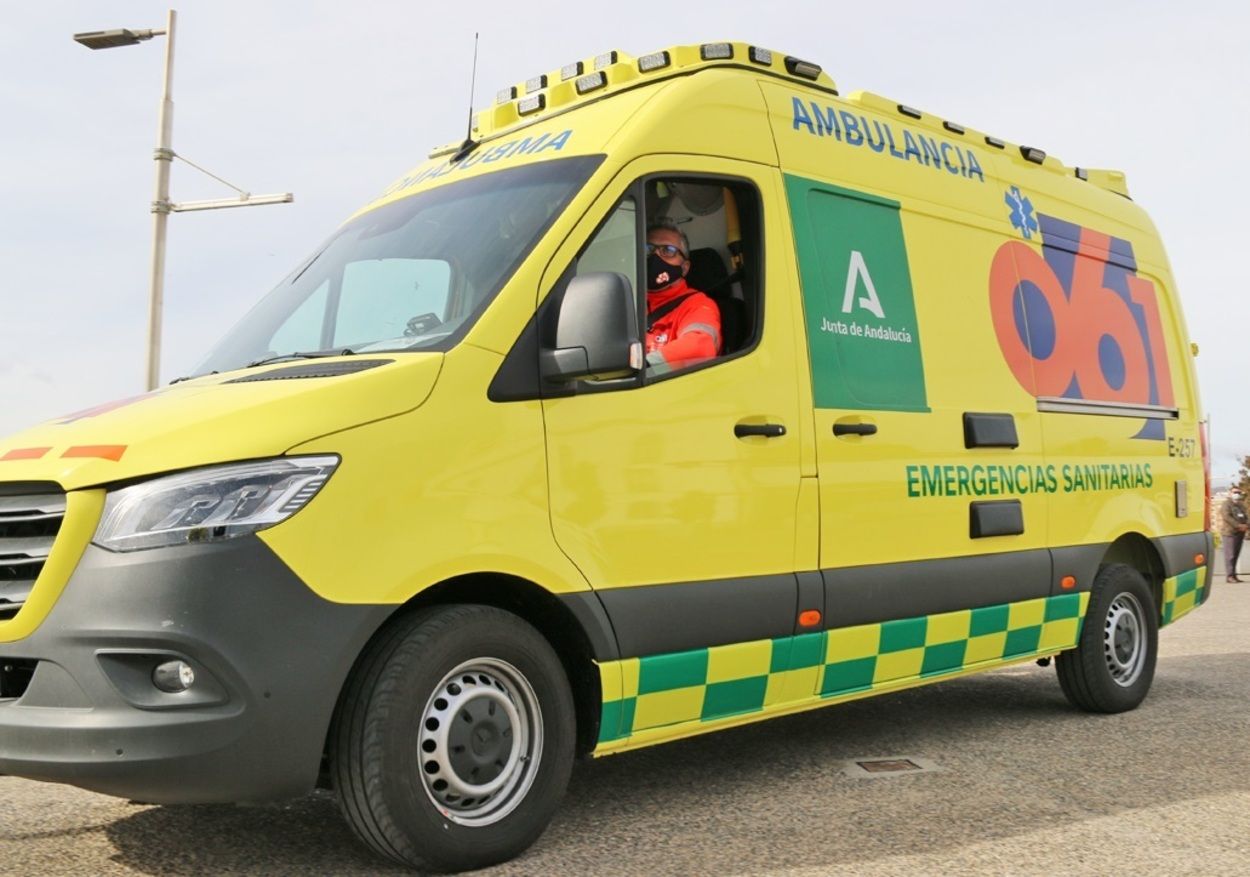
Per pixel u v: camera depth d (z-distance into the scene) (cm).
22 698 358
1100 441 680
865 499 523
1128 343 727
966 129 641
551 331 419
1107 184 767
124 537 349
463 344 402
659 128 471
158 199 1481
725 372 472
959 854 412
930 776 528
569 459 417
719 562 462
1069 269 688
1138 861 405
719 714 466
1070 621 647
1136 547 724
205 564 345
